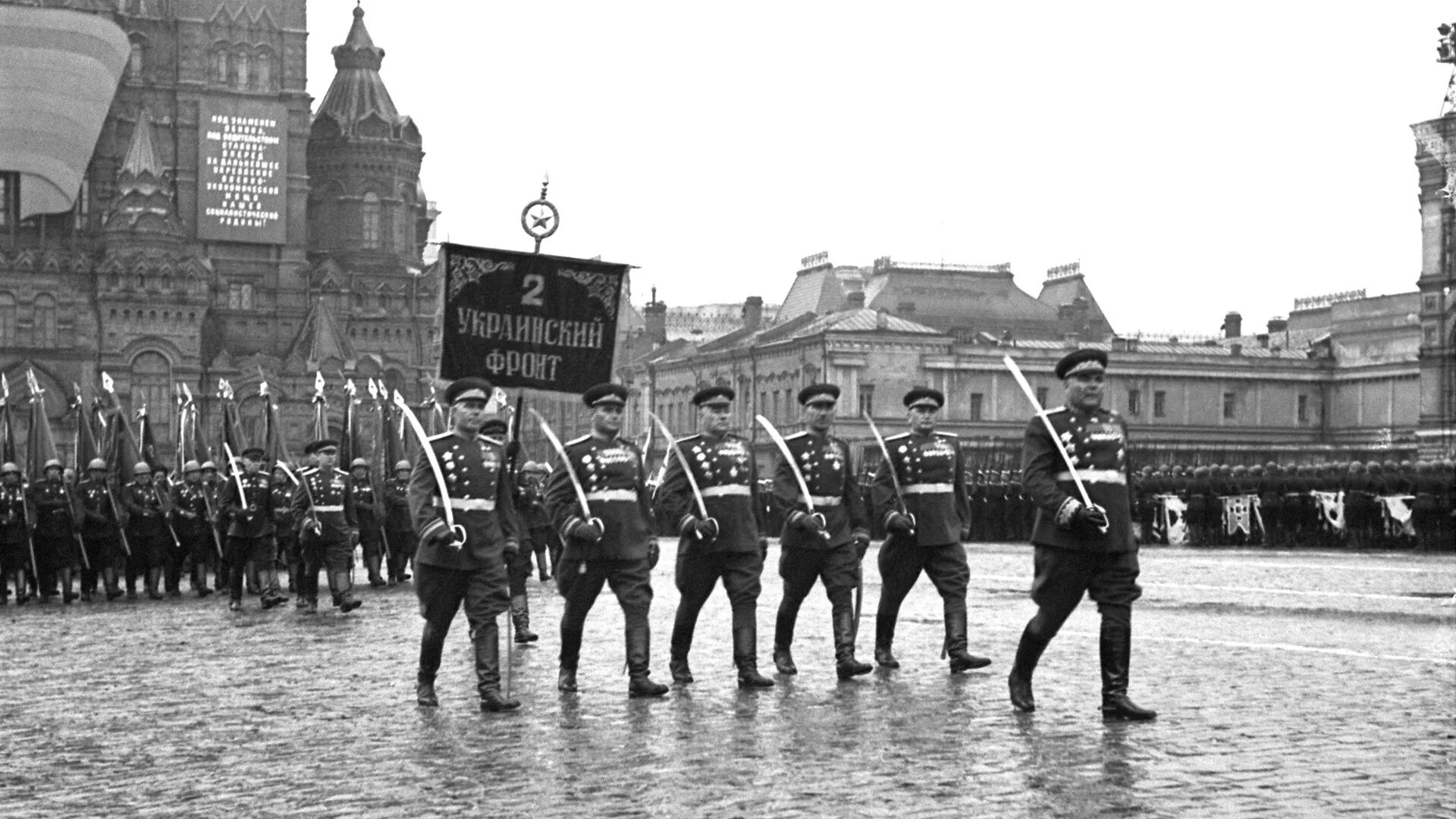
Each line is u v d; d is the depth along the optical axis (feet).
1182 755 42.65
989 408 319.47
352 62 423.64
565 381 61.36
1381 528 156.04
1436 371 260.21
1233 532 169.89
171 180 394.52
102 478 119.85
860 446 290.35
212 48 395.96
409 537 126.31
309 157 419.95
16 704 56.85
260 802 38.68
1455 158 251.19
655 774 41.06
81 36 375.66
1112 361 328.49
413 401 404.57
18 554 114.52
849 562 61.26
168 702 56.65
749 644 58.39
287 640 79.97
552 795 38.63
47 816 37.58
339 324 402.52
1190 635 72.69
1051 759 42.24
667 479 59.67
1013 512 194.90
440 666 66.49
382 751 45.52
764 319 429.38
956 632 61.72
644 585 56.75
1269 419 341.00
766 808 36.81
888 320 319.47
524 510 83.82
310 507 98.12
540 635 82.12
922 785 39.14
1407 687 55.16
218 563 126.41
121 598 120.57
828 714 50.85
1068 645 69.36
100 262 380.78
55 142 374.43
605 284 61.82
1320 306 413.39
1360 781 39.09
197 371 383.86
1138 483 179.52
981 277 407.03
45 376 373.40
